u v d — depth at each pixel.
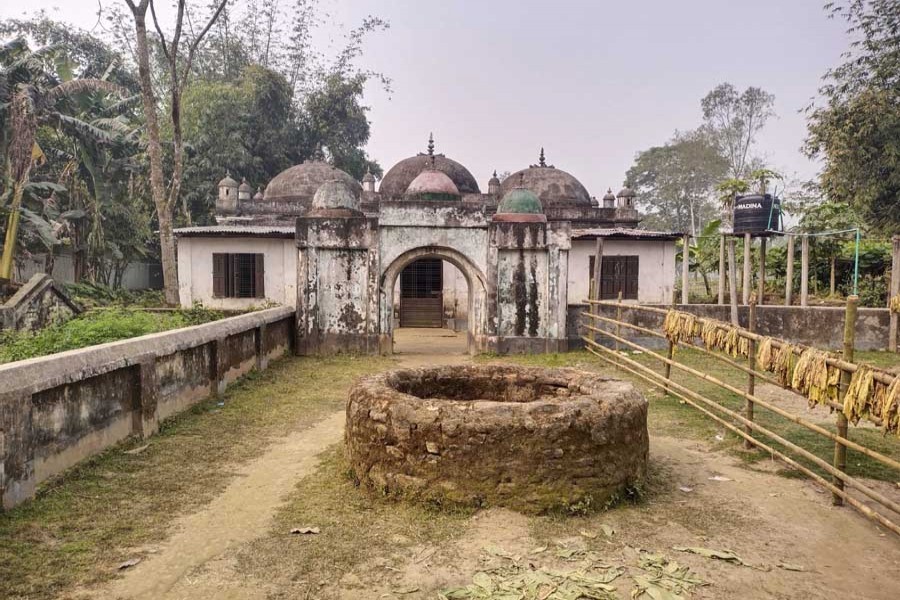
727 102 41.00
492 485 4.63
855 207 22.16
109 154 22.11
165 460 5.99
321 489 5.20
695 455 6.30
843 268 19.72
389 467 4.90
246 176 28.00
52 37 25.62
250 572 3.81
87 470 5.54
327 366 11.95
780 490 5.29
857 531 4.46
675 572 3.78
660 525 4.50
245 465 5.91
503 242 13.57
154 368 6.84
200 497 5.05
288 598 3.52
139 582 3.70
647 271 18.23
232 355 9.65
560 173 23.53
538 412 4.70
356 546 4.13
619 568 3.84
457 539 4.21
